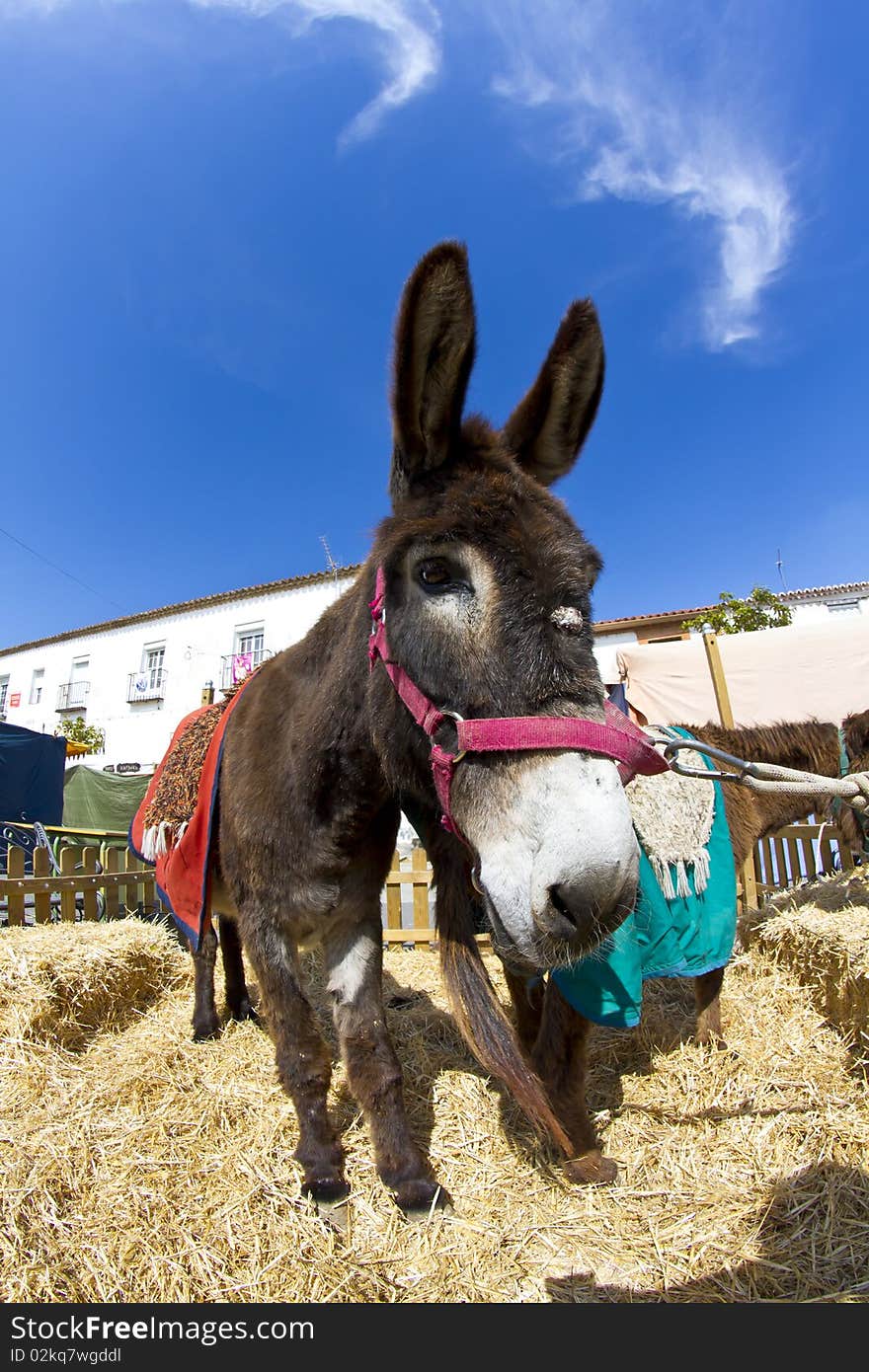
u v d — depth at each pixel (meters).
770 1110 2.22
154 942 3.56
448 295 1.44
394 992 3.56
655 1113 2.28
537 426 1.82
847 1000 2.59
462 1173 2.00
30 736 8.84
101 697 22.88
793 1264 1.65
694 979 2.75
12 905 3.81
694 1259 1.67
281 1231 1.72
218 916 3.21
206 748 2.64
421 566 1.41
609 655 14.41
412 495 1.52
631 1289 1.59
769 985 3.07
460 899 1.87
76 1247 1.62
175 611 22.08
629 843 1.21
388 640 1.53
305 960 4.07
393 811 2.14
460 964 1.82
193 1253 1.64
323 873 1.96
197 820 2.53
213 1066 2.51
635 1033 2.76
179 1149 1.98
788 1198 1.84
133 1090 2.27
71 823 11.19
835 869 4.29
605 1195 1.90
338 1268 1.64
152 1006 3.31
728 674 6.04
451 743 1.36
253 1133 2.08
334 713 1.87
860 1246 1.68
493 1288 1.60
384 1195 1.86
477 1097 2.33
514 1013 2.65
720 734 3.39
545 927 1.17
